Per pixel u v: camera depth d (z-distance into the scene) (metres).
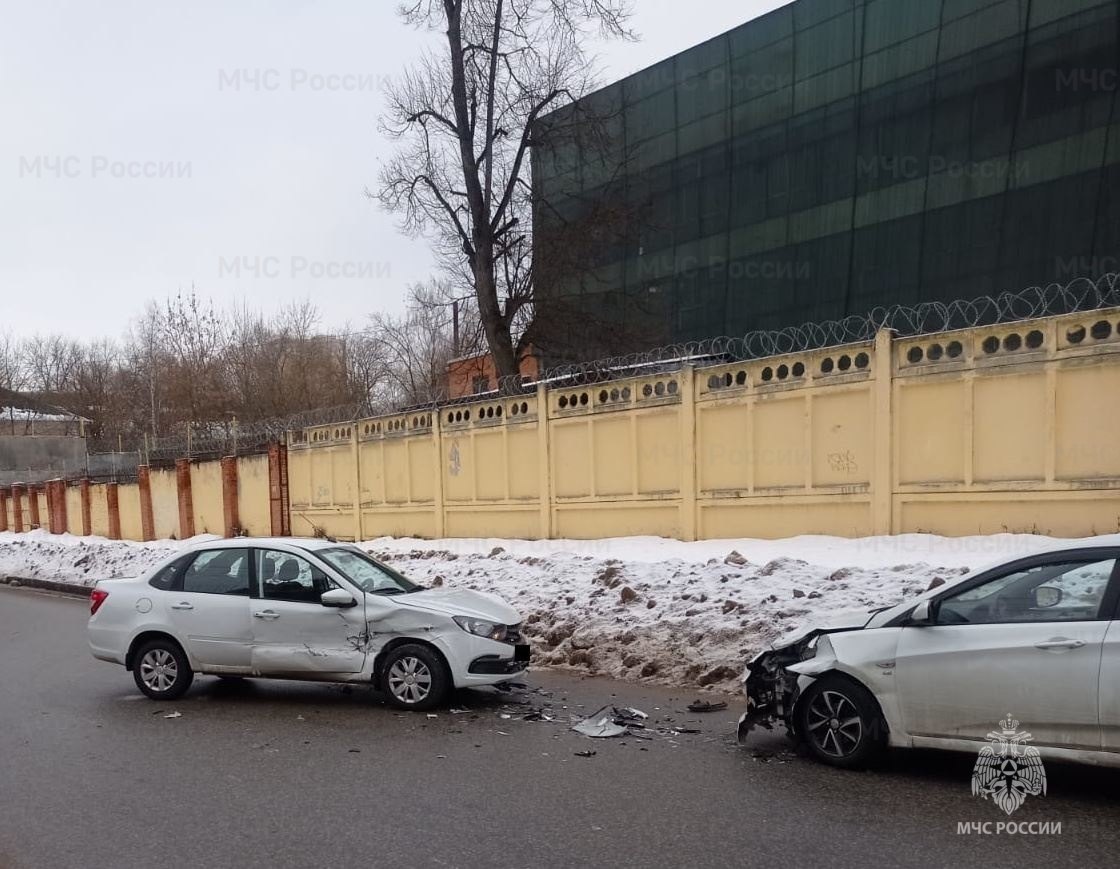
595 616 9.95
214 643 7.77
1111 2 19.39
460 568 13.67
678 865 4.15
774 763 5.71
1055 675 4.78
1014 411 9.66
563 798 5.11
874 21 23.53
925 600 5.39
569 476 14.44
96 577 20.45
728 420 12.23
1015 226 20.70
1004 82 21.03
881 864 4.12
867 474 10.78
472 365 28.02
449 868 4.17
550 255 24.31
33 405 50.69
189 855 4.38
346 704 7.69
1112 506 9.00
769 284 25.73
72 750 6.39
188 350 39.72
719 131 27.17
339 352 38.25
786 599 8.96
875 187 23.42
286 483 21.14
